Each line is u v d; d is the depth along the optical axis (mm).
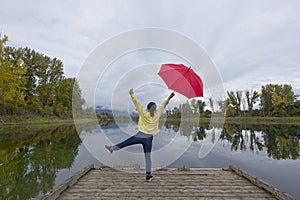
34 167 5809
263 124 27891
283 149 9258
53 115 28906
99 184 3146
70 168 5695
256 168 6047
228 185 3094
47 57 29109
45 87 28469
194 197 2613
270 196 2641
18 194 3936
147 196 2656
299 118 32938
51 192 2496
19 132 15344
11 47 26656
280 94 35750
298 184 4672
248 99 38000
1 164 6145
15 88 22031
